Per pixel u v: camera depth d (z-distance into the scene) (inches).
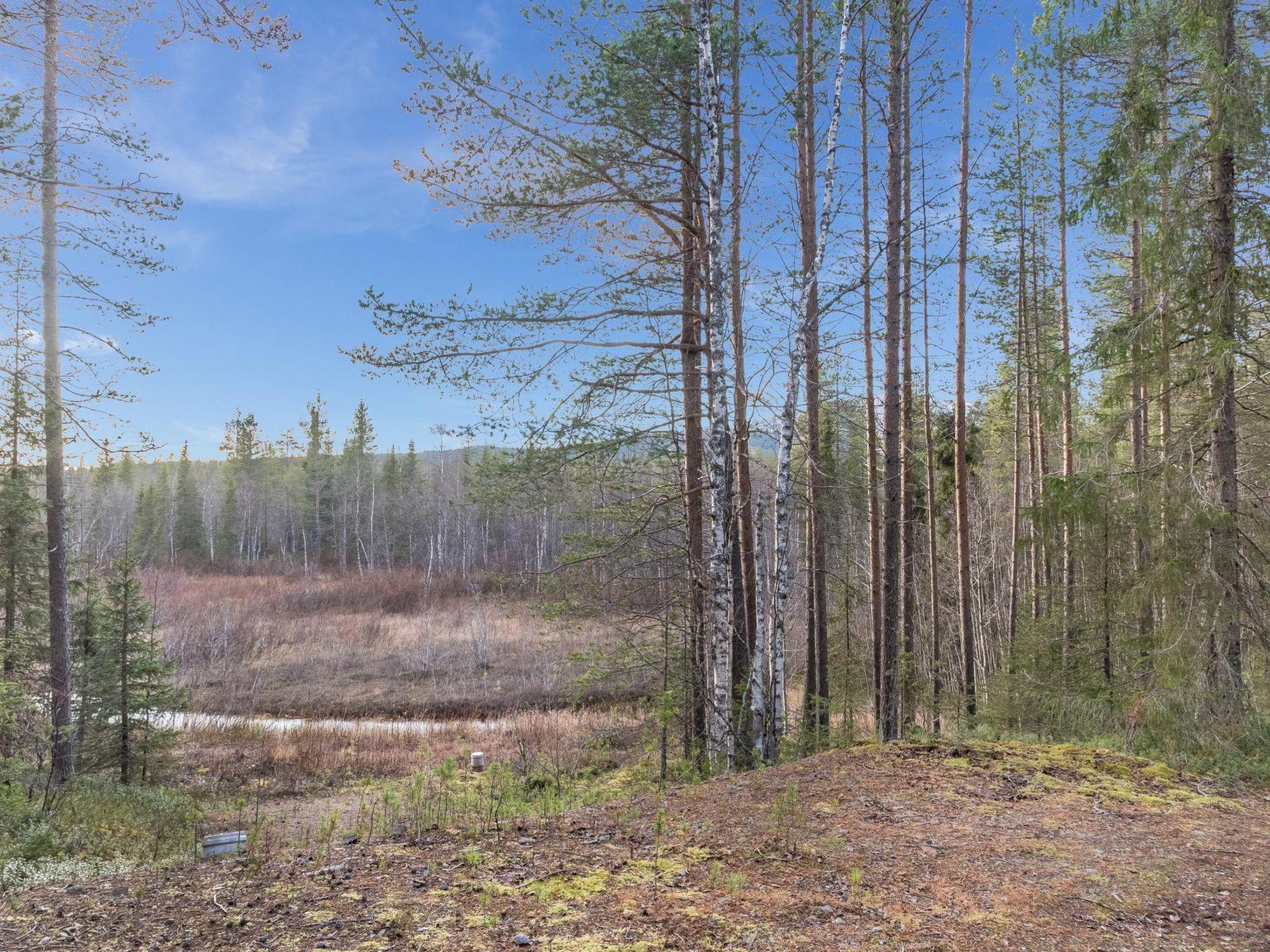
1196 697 302.8
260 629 1349.7
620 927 155.3
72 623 577.9
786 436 369.4
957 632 829.8
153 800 427.8
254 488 3011.8
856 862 193.5
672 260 464.4
